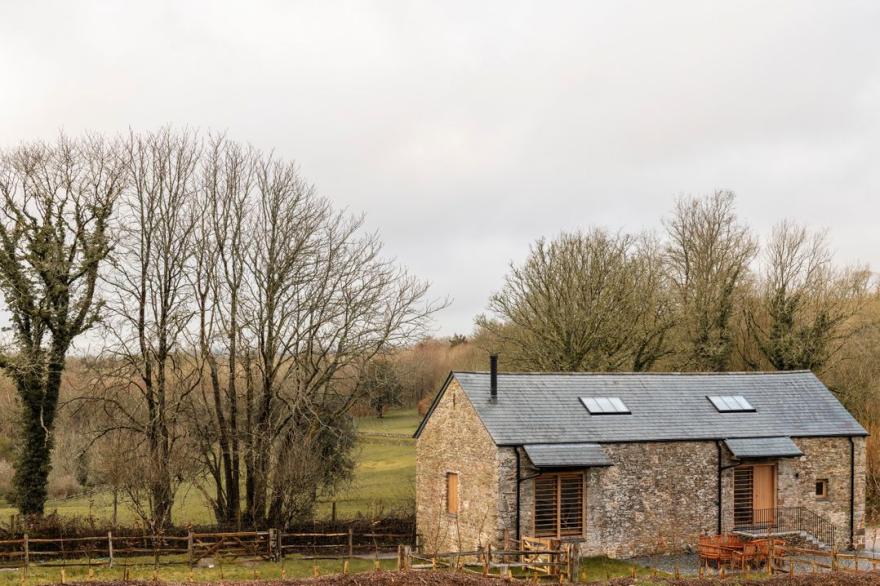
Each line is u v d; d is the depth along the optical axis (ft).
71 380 107.65
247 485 104.83
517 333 150.41
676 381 103.09
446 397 95.04
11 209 97.96
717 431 94.27
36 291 98.22
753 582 67.56
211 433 105.40
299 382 105.91
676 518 91.04
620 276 147.64
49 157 101.14
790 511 95.35
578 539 86.33
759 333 159.02
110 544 85.35
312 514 108.88
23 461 100.12
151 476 93.97
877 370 146.00
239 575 80.89
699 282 156.35
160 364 102.06
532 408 90.99
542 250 148.97
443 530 94.17
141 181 103.91
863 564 87.61
